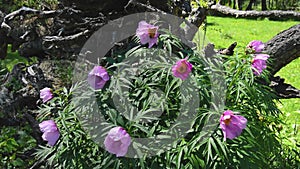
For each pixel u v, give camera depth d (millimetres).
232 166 2330
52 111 2834
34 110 3486
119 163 2330
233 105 2537
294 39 3457
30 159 3287
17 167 3250
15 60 5742
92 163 2449
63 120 2459
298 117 4918
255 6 20703
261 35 12633
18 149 3324
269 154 2598
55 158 2490
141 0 3338
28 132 3416
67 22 3393
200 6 3555
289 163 2887
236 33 12672
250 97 2559
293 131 3998
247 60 2578
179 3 3455
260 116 2600
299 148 3582
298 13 3961
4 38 3936
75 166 2441
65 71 3568
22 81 3641
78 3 3320
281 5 18969
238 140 2375
